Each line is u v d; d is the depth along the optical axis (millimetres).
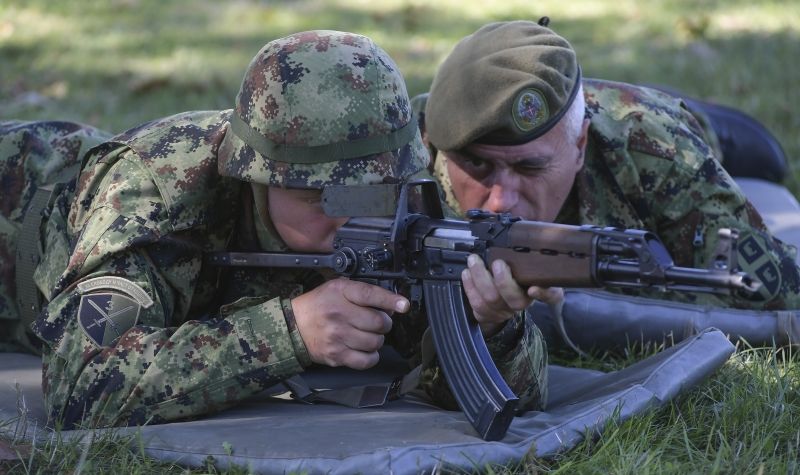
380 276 3572
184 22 14695
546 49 4535
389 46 13125
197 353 3664
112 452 3549
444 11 15578
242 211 4090
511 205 4531
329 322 3592
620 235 3100
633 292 5098
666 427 3734
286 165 3680
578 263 3174
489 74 4441
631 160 5027
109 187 3949
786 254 5066
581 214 5008
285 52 3756
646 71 11023
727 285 2920
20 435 3641
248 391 3689
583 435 3561
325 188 3604
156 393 3660
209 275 4141
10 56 12578
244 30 14180
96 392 3699
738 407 3787
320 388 4207
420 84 10867
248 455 3385
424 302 3689
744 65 10961
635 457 3426
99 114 9961
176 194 3898
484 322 3568
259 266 3926
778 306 4930
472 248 3410
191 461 3438
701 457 3518
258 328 3660
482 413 3426
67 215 4352
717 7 14477
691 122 5414
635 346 4797
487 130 4375
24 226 4535
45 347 3936
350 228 3637
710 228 5051
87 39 13477
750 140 7215
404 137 3773
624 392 3742
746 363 4219
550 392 4270
